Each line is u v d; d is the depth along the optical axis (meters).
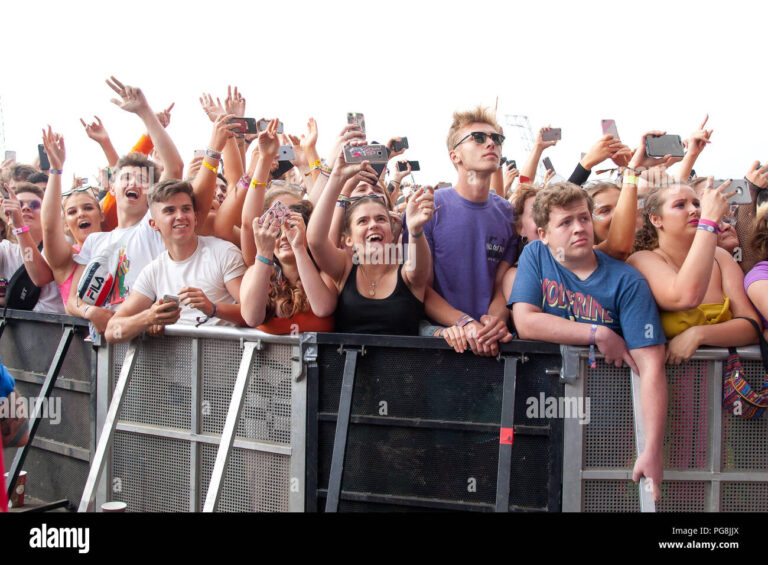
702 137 3.14
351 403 2.86
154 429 3.43
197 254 3.57
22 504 3.92
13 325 4.23
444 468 2.86
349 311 3.11
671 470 2.77
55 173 3.98
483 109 3.46
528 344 2.75
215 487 2.96
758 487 2.78
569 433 2.74
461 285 3.39
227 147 4.43
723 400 2.76
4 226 4.88
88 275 3.79
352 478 2.95
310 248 3.10
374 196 3.23
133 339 3.47
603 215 3.60
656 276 2.85
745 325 2.78
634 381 2.72
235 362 3.21
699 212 3.02
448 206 3.50
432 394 2.87
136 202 4.07
